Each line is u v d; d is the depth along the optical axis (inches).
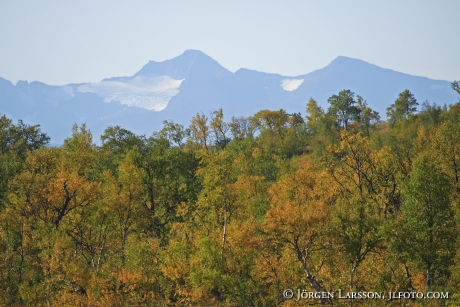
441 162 4785.9
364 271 3821.4
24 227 4854.8
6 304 4443.9
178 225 4918.8
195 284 4047.7
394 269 3900.1
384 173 5022.1
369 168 5118.1
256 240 3833.7
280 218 3636.8
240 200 4901.6
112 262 4726.9
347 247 3688.5
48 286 4328.3
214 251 4121.6
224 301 4271.7
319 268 3873.0
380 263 3841.0
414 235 3700.8
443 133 5137.8
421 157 3954.2
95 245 5068.9
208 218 4830.2
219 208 4677.7
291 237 3720.5
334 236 3705.7
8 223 4835.1
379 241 3782.0
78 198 5157.5
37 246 4682.6
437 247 3659.0
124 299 4271.7
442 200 3769.7
